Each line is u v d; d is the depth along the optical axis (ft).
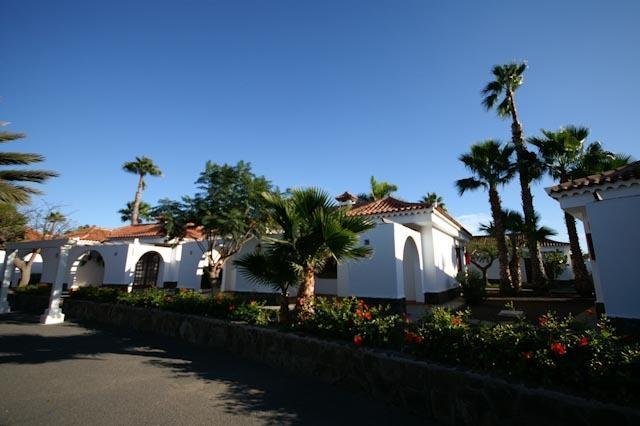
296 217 22.09
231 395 15.94
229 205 35.70
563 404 10.69
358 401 15.21
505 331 14.14
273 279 22.27
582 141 56.39
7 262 47.83
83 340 28.60
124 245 64.18
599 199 28.66
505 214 70.38
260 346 21.93
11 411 14.07
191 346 26.32
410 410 14.06
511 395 11.65
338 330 18.86
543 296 59.77
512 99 67.00
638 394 10.17
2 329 33.88
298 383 17.58
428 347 14.94
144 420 13.29
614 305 24.61
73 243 41.09
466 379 12.75
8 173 39.78
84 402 15.08
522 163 61.46
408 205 51.52
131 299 36.81
